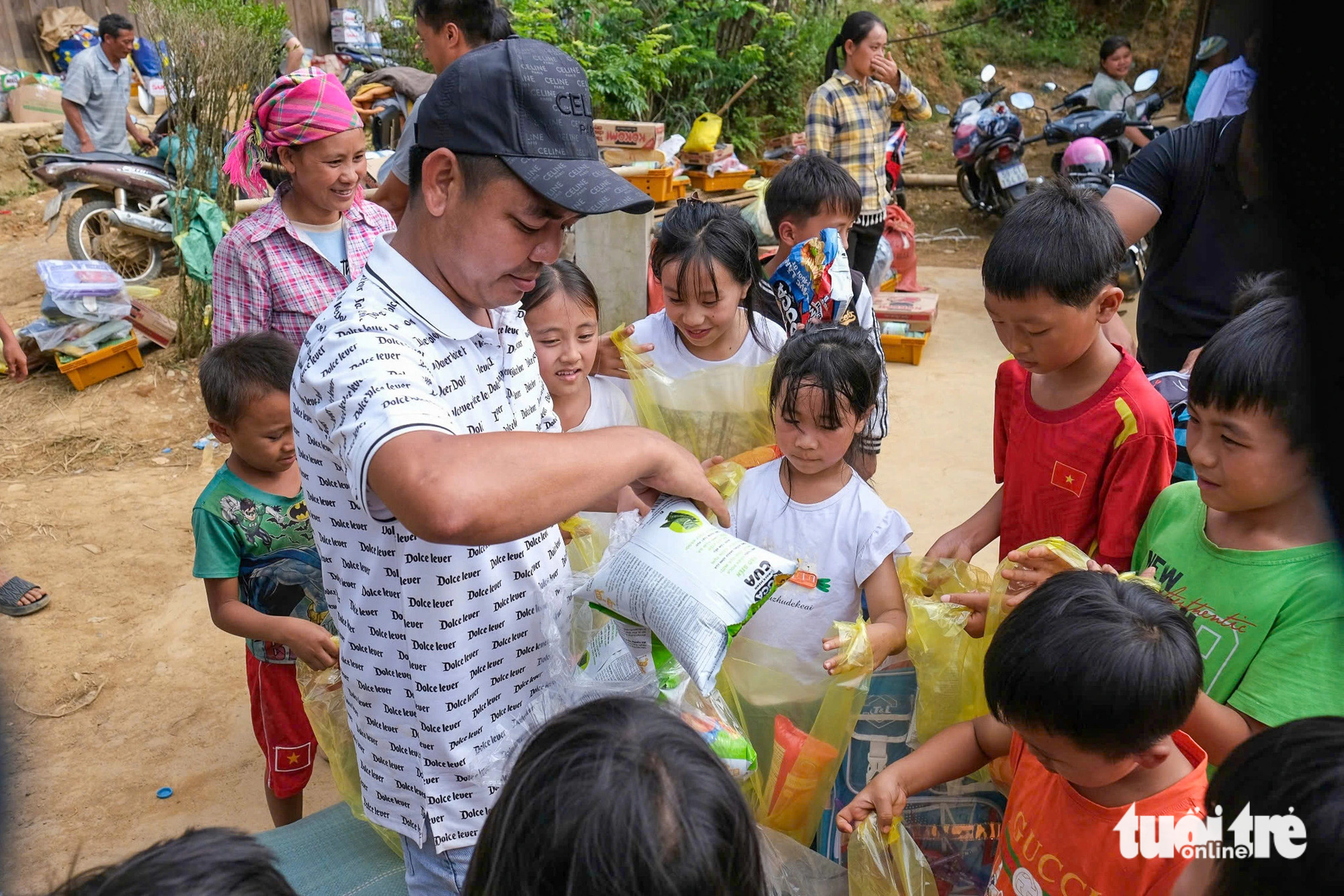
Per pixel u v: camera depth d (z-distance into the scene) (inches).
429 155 52.2
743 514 82.4
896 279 252.5
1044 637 49.8
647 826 35.7
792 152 297.3
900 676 73.3
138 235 258.5
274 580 88.4
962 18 509.0
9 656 134.4
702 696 63.1
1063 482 77.9
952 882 70.0
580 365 90.9
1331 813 38.1
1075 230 69.6
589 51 291.0
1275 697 58.4
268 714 92.0
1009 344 74.9
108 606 145.9
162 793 113.3
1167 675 47.8
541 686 62.2
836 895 66.5
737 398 91.0
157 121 304.5
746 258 91.4
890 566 78.1
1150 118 351.3
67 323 206.1
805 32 366.6
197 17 210.7
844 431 75.8
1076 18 516.4
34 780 114.4
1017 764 60.8
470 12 139.6
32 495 174.4
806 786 68.7
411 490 45.1
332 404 50.9
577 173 50.5
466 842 60.8
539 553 60.9
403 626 56.3
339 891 67.4
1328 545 58.2
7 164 329.1
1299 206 17.1
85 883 38.7
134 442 192.2
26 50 366.9
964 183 340.5
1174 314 105.7
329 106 107.3
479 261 53.1
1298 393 19.3
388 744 60.1
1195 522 67.3
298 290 114.0
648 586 57.2
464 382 56.2
